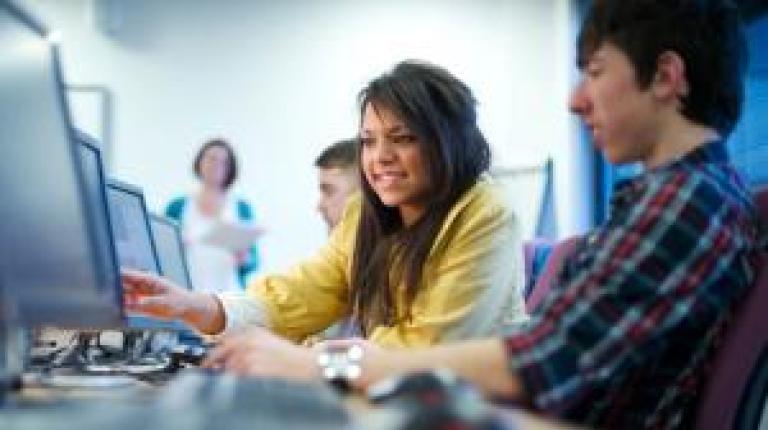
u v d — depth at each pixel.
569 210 4.52
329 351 0.90
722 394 0.97
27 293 0.84
